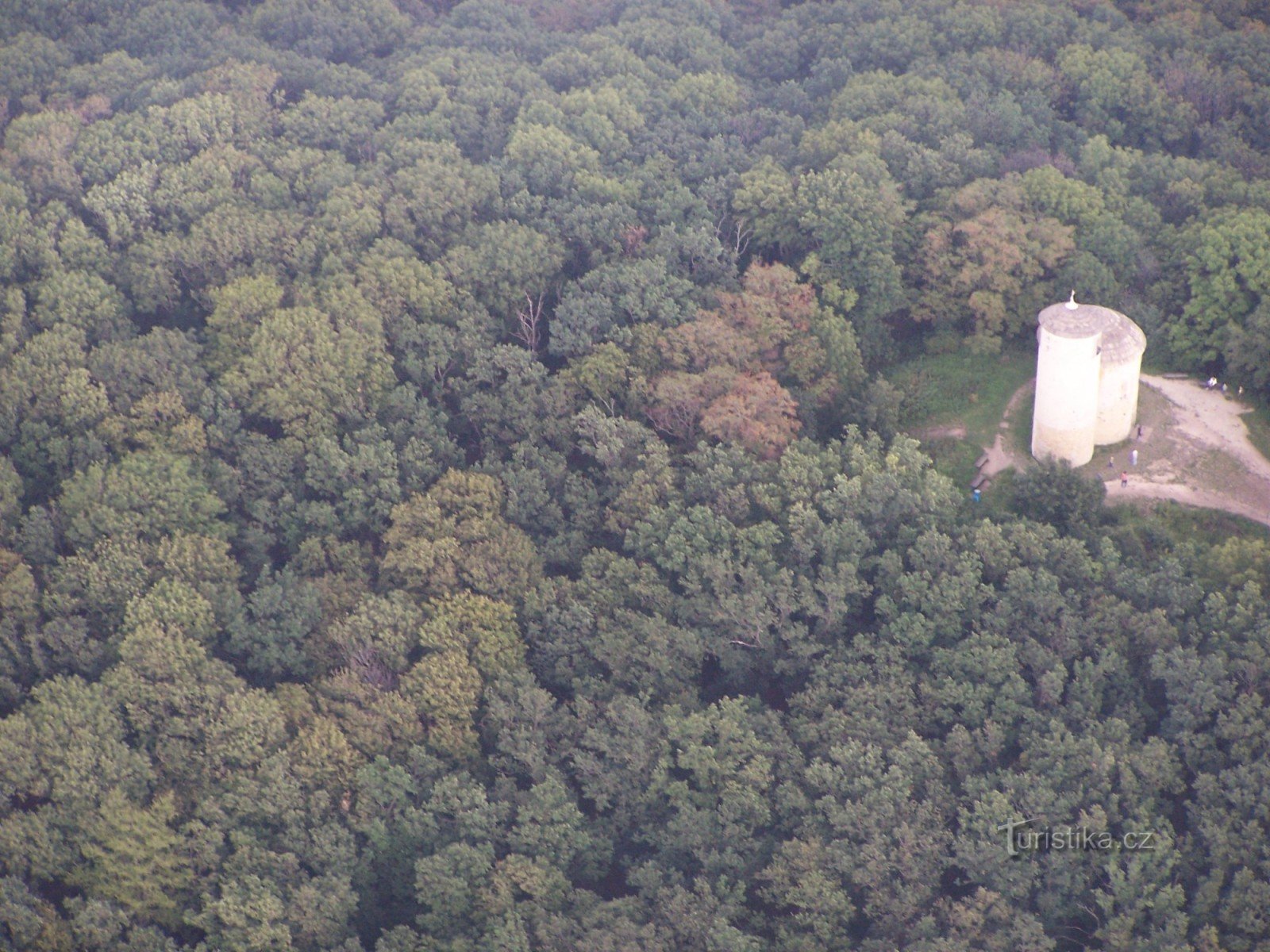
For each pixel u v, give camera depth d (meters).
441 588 141.50
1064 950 119.06
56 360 159.62
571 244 182.00
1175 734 126.56
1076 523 146.88
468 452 162.62
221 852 124.19
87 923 118.19
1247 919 114.50
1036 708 130.88
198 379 159.62
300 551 147.25
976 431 164.00
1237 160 196.00
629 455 155.25
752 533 143.25
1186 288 170.75
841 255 174.50
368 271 169.62
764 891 122.06
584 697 135.12
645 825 128.75
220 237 175.25
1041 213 177.75
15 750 124.50
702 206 183.75
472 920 122.44
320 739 128.88
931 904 120.31
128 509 144.75
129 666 131.12
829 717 131.38
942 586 137.38
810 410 161.12
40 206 184.50
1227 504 152.12
